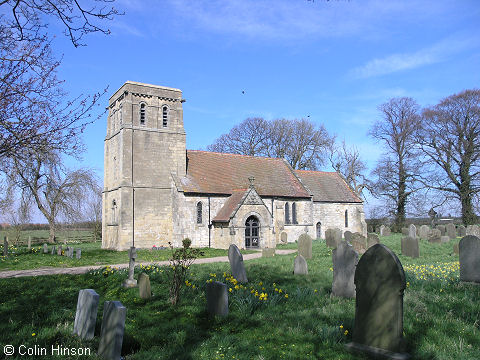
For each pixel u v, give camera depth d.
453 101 41.97
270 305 9.60
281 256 22.34
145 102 35.12
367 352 6.54
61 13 8.69
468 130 41.88
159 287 12.53
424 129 44.34
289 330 7.66
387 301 6.59
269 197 38.06
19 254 27.81
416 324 7.57
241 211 32.62
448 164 43.88
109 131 38.00
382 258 6.74
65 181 46.00
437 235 28.62
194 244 33.69
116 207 34.88
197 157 38.78
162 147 35.31
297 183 42.19
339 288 10.73
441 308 8.52
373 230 53.69
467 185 42.44
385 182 49.69
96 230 51.56
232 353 6.69
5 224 49.41
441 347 6.46
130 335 7.88
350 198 46.78
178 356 6.69
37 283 14.10
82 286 13.50
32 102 8.48
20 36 8.59
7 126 8.22
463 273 12.05
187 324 8.54
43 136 8.61
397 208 49.25
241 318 8.73
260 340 7.30
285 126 58.50
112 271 15.91
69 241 50.22
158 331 8.20
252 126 59.62
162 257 25.25
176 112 36.50
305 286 11.96
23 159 9.35
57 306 10.38
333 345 6.90
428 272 13.20
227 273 14.58
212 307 9.23
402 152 48.97
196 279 13.25
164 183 34.91
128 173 33.38
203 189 34.91
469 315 7.99
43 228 70.12
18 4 8.44
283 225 38.88
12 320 8.92
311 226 41.28
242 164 40.81
